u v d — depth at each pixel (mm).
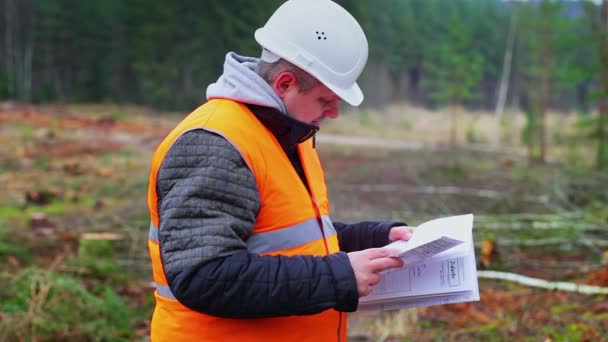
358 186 11703
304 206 1940
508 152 20000
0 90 36344
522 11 17609
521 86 39375
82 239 6988
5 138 18016
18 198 10211
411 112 41906
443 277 2055
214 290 1714
